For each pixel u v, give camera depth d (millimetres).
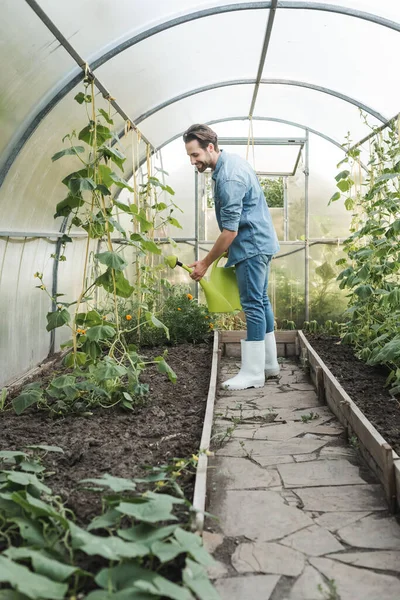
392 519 2484
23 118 3811
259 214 4625
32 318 5055
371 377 4695
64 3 3162
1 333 4285
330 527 2416
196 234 7832
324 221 7840
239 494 2754
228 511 2576
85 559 1995
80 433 3352
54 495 2469
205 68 5527
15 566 1604
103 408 3871
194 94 6172
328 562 2143
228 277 4816
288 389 4734
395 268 4793
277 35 4922
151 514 1969
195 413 3879
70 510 2215
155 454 3074
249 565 2125
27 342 4922
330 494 2736
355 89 5793
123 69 4633
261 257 4605
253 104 6598
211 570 2094
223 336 6637
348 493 2744
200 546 1893
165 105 6121
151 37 4320
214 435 3521
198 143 4406
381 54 4887
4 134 3705
